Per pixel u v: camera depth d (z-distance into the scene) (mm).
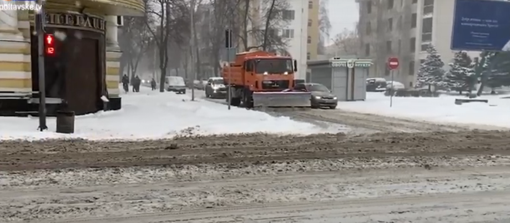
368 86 55188
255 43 59906
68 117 13180
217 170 8734
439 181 8141
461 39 28031
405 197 7109
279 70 24422
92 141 11938
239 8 52000
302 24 72938
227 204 6625
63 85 17609
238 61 26797
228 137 13133
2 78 16094
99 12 19109
